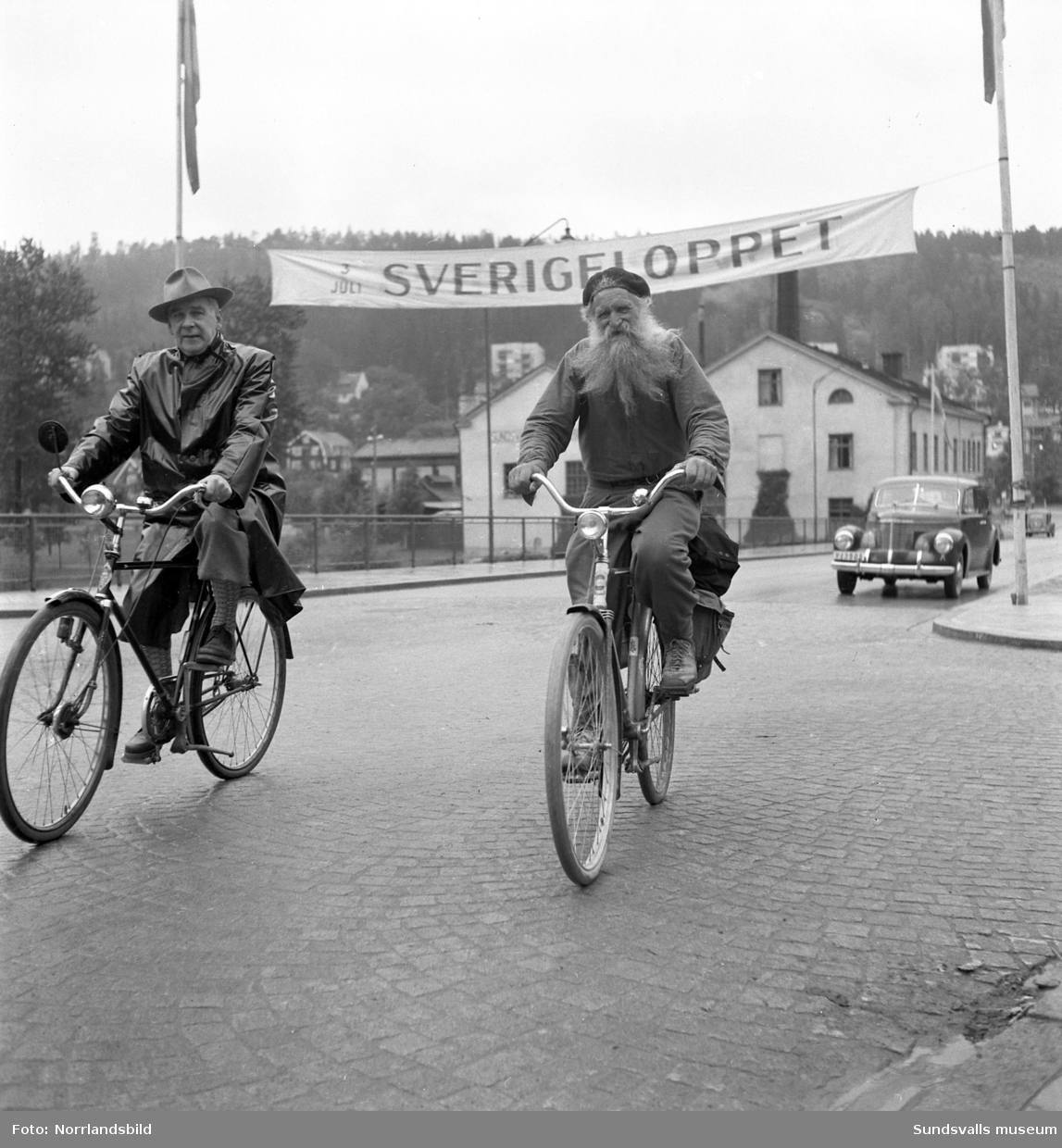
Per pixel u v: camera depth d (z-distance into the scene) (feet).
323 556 79.87
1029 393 377.71
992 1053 8.50
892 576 58.44
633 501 13.44
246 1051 8.53
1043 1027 8.88
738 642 37.60
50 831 13.89
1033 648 35.42
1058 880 12.51
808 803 15.96
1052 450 356.59
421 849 13.61
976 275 419.54
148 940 10.70
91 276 245.24
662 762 16.03
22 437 131.03
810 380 192.24
